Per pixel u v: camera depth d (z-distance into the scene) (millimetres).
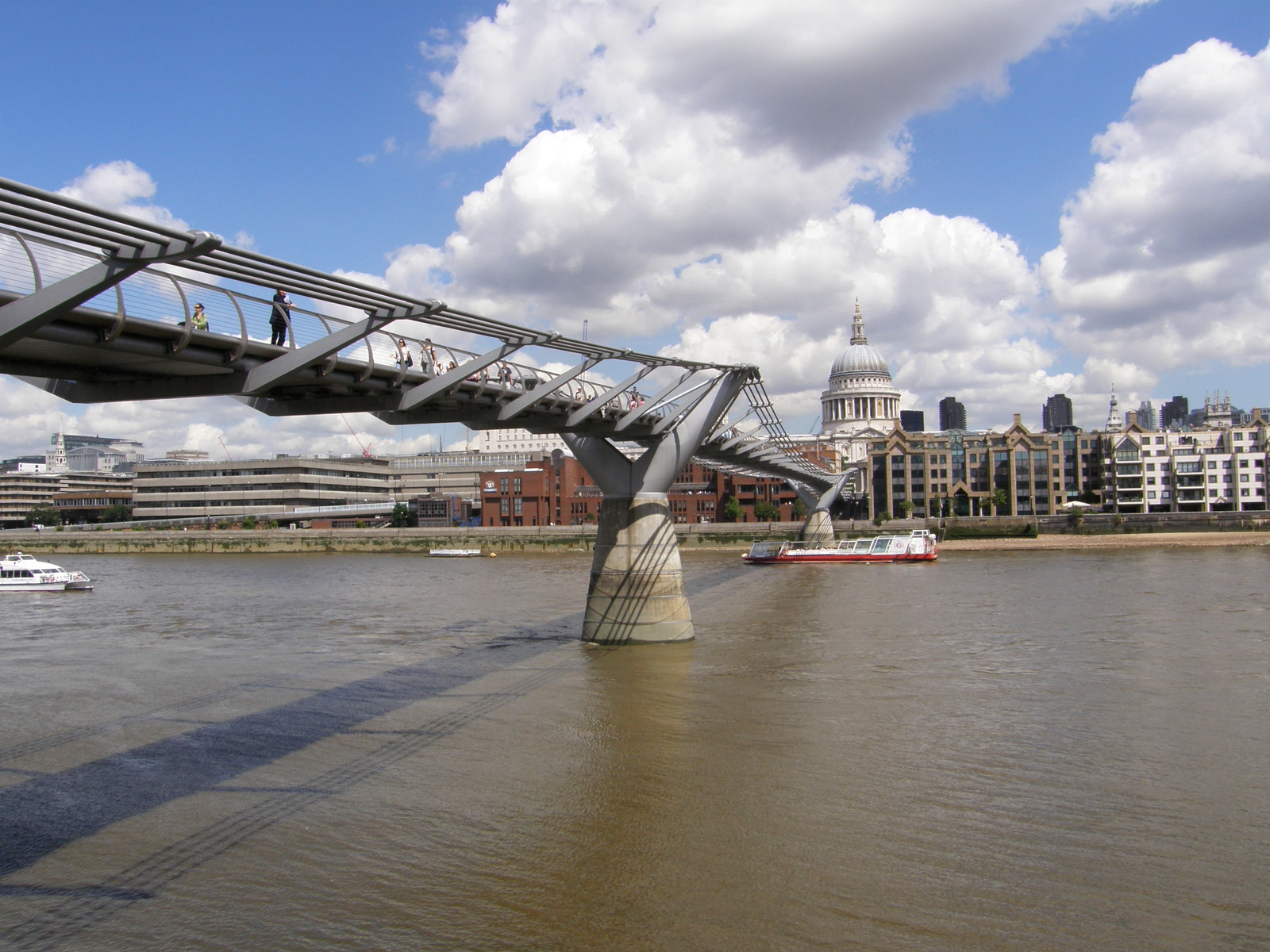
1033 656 34156
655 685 30016
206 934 14180
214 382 20406
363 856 16844
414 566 95000
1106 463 139625
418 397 24531
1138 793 19344
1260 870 15633
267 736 24875
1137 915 14188
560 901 14930
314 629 45219
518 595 60625
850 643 37750
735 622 44781
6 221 12062
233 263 15188
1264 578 63219
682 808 18797
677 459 39188
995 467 136625
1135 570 71750
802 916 14273
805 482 92125
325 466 174375
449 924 14266
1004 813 18297
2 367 18641
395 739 24281
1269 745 22578
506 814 18703
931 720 25234
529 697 28688
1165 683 29219
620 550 39094
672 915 14398
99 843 17688
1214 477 135125
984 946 13344
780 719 25531
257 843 17547
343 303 18188
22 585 68375
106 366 19688
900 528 118750
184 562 109000
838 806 18781
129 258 13883
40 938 14156
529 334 24750
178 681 32562
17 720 27203
